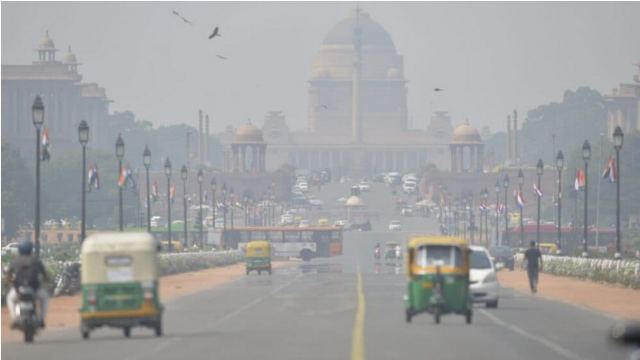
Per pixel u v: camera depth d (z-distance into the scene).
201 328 89.62
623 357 66.75
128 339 81.06
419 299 92.62
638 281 151.38
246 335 82.50
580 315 103.50
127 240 82.06
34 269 79.81
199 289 157.50
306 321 96.25
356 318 99.38
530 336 81.06
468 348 72.06
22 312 78.88
